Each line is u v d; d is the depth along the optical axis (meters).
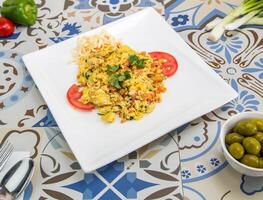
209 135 0.52
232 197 0.46
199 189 0.47
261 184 0.47
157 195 0.47
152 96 0.54
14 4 0.67
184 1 0.71
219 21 0.66
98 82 0.55
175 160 0.50
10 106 0.57
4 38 0.67
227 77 0.58
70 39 0.63
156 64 0.58
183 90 0.55
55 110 0.54
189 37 0.65
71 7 0.72
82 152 0.49
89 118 0.52
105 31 0.64
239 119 0.48
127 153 0.48
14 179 0.47
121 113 0.52
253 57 0.61
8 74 0.61
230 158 0.45
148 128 0.51
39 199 0.47
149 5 0.71
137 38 0.63
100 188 0.48
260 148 0.44
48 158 0.51
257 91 0.56
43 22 0.69
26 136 0.53
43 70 0.59
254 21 0.65
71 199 0.47
